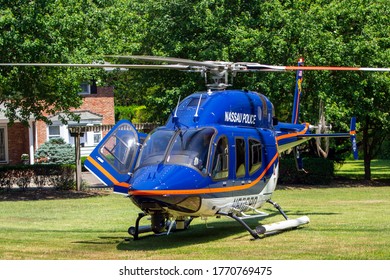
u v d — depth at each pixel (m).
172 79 119.19
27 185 113.88
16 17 92.44
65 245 53.31
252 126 57.81
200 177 49.84
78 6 101.88
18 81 97.69
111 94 171.00
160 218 50.12
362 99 115.62
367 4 117.31
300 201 91.00
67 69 96.75
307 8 115.81
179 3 114.31
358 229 59.78
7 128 156.00
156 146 51.56
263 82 106.62
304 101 114.69
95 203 92.38
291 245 50.97
